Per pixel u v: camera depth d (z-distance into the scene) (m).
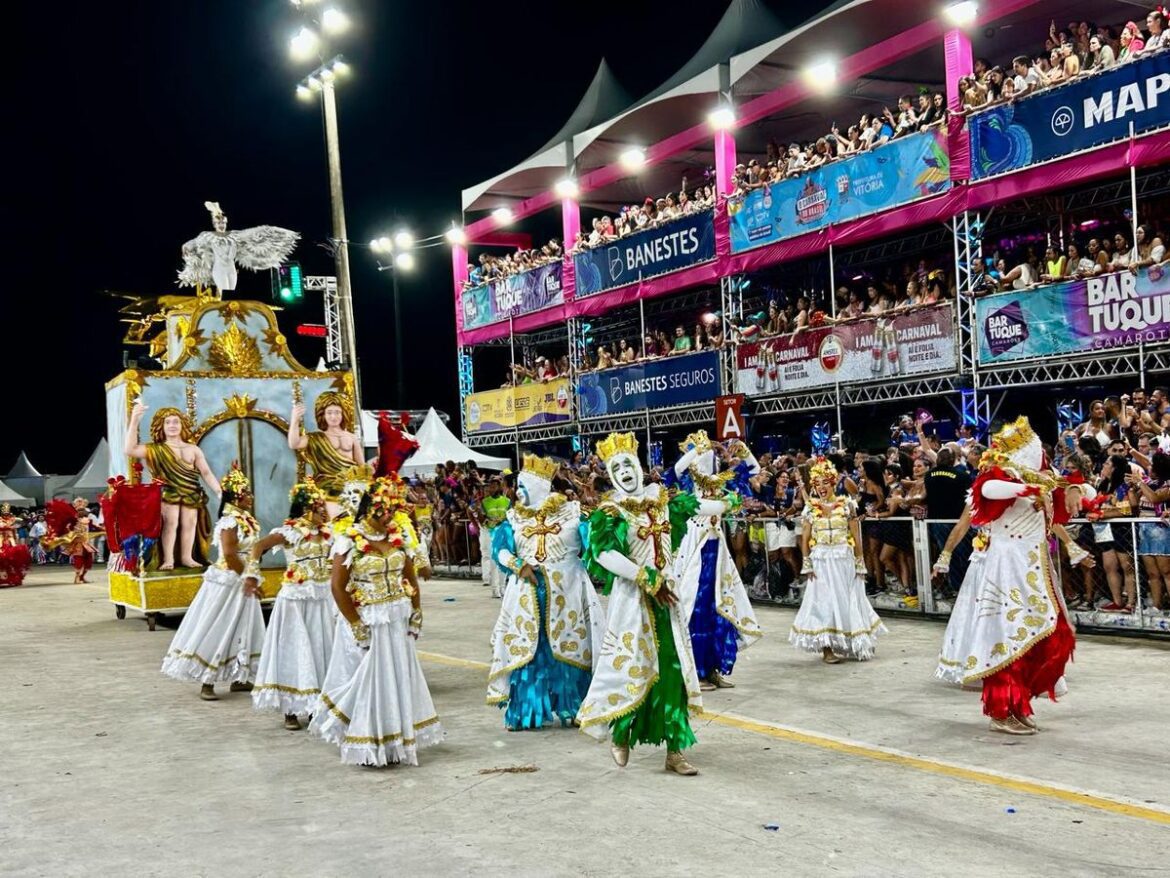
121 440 14.22
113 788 6.36
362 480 7.27
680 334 21.48
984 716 7.31
